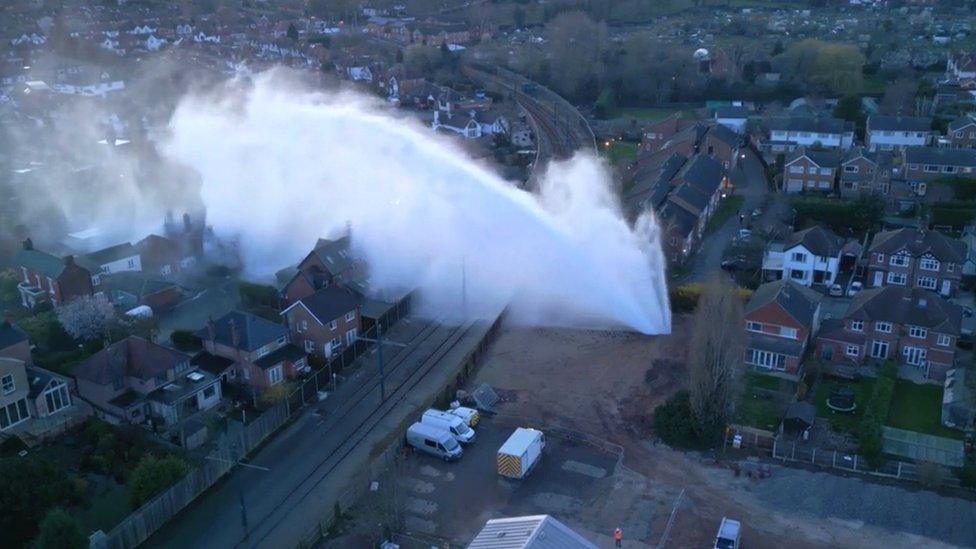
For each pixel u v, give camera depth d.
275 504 54.16
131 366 62.56
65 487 51.41
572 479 55.81
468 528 51.25
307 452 59.34
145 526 50.81
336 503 52.44
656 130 137.50
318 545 50.00
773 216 99.44
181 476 53.94
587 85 175.75
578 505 53.19
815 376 67.50
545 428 61.28
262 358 65.81
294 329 70.44
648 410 63.62
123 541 49.41
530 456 56.09
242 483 56.25
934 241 82.75
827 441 58.97
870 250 84.56
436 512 52.75
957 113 140.50
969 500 53.25
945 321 66.69
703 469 56.78
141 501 52.22
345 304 71.75
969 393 62.28
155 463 53.16
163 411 61.31
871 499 53.38
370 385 67.75
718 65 179.38
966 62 163.88
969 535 50.28
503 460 55.16
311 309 69.06
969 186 106.12
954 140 123.75
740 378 64.88
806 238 85.88
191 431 59.00
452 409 62.31
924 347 67.75
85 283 79.25
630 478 55.81
